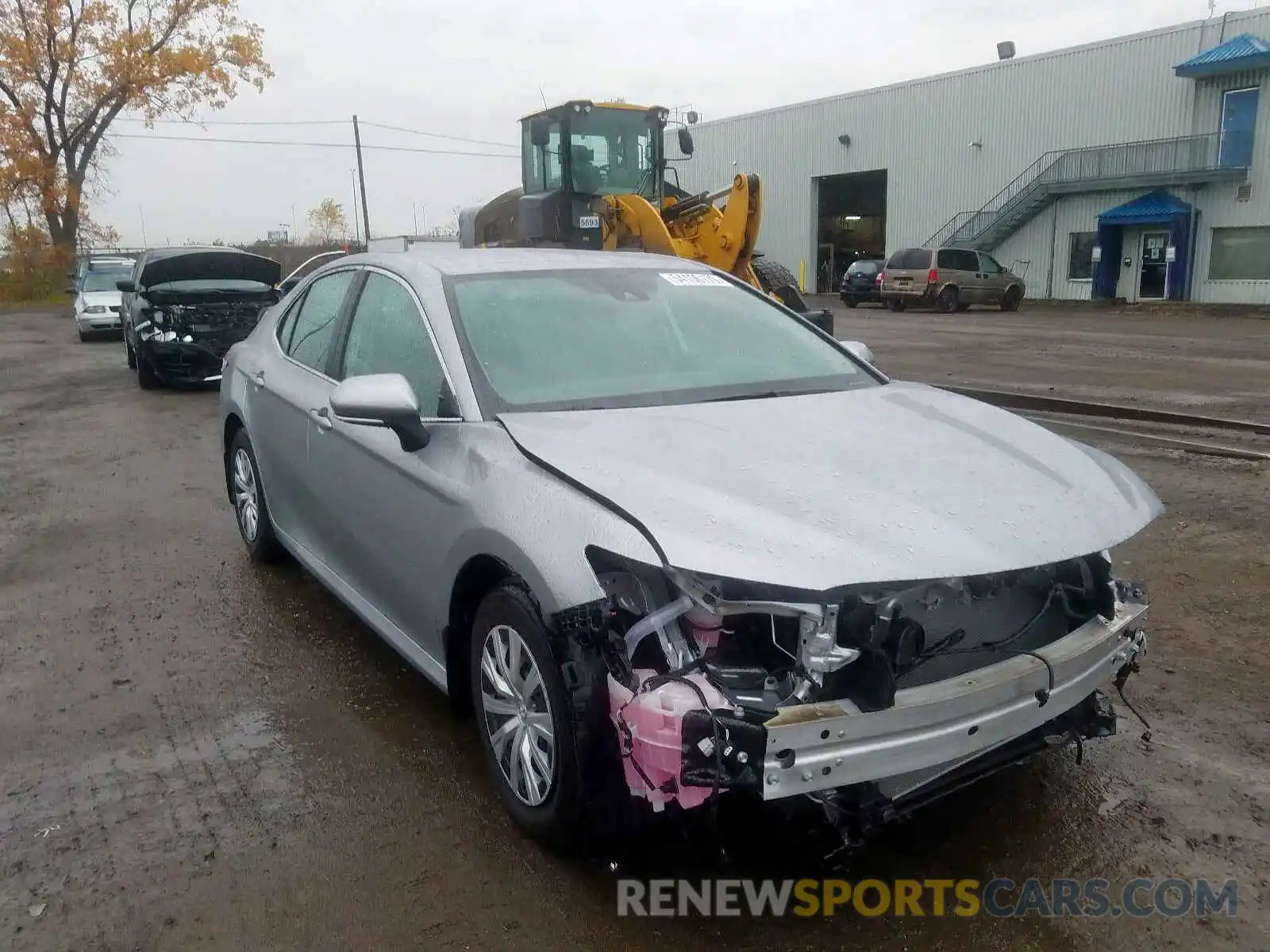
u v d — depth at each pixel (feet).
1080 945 9.10
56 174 142.51
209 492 26.02
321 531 15.23
